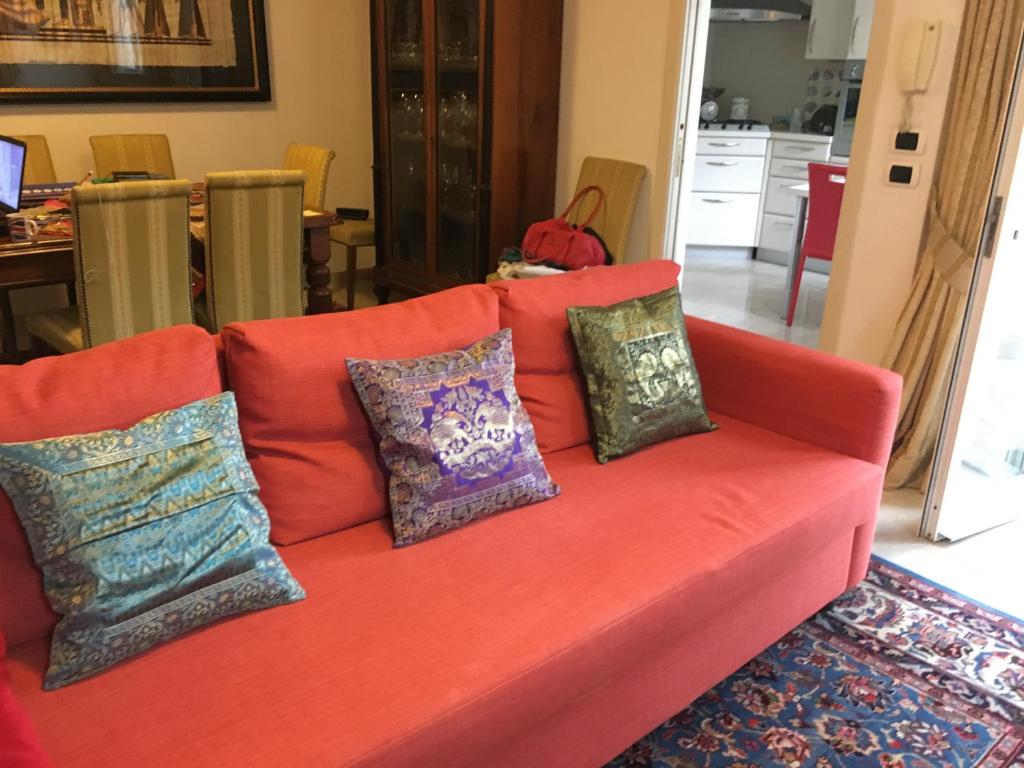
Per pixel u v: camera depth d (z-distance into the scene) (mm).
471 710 1221
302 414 1630
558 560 1570
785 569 1778
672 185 3637
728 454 2070
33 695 1196
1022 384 2551
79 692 1204
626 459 2031
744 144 5973
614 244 3736
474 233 4012
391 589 1468
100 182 3451
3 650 1199
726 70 6418
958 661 1990
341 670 1260
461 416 1672
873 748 1718
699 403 2176
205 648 1302
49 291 4191
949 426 2375
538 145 3996
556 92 3992
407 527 1608
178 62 4348
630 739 1604
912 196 2688
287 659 1280
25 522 1260
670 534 1675
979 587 2297
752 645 1846
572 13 3863
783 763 1676
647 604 1461
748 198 6113
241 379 1614
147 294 2637
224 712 1171
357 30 4945
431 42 3920
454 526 1661
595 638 1379
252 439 1619
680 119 3531
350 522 1673
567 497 1821
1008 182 2117
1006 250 2176
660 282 2357
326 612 1397
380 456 1706
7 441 1308
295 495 1613
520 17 3715
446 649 1314
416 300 1919
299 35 4742
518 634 1355
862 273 2871
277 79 4738
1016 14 2367
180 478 1354
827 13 5535
